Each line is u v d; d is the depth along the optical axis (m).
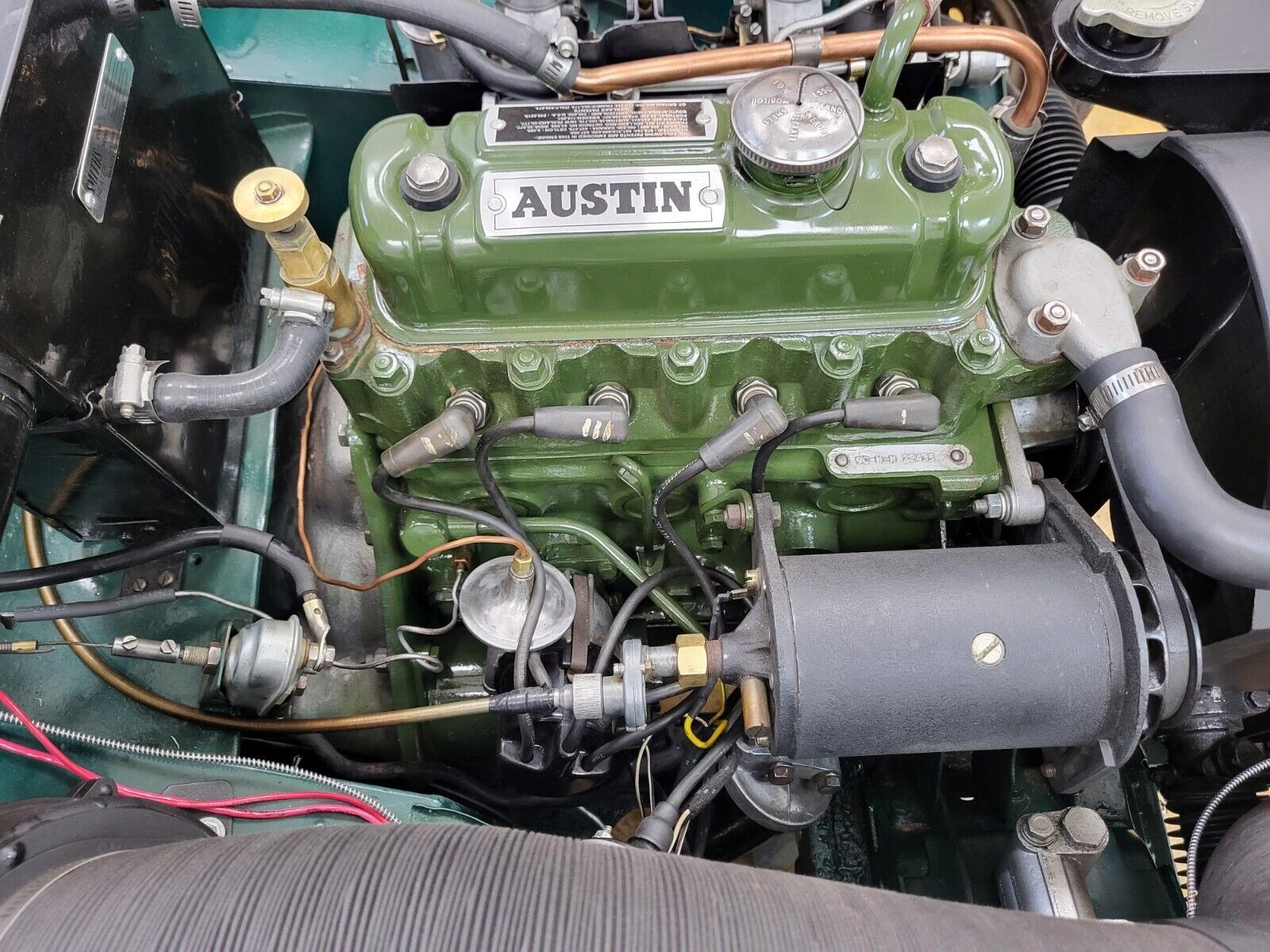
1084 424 1.45
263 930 0.83
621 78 1.36
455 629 1.72
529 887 0.88
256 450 1.77
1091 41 1.44
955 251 1.26
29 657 1.55
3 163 1.10
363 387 1.33
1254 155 1.35
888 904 0.93
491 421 1.41
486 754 1.82
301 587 1.51
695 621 1.50
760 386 1.35
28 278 1.14
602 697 1.28
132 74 1.41
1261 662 1.40
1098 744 1.28
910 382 1.37
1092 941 0.92
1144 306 1.56
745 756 1.39
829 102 1.20
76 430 1.27
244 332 1.80
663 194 1.22
